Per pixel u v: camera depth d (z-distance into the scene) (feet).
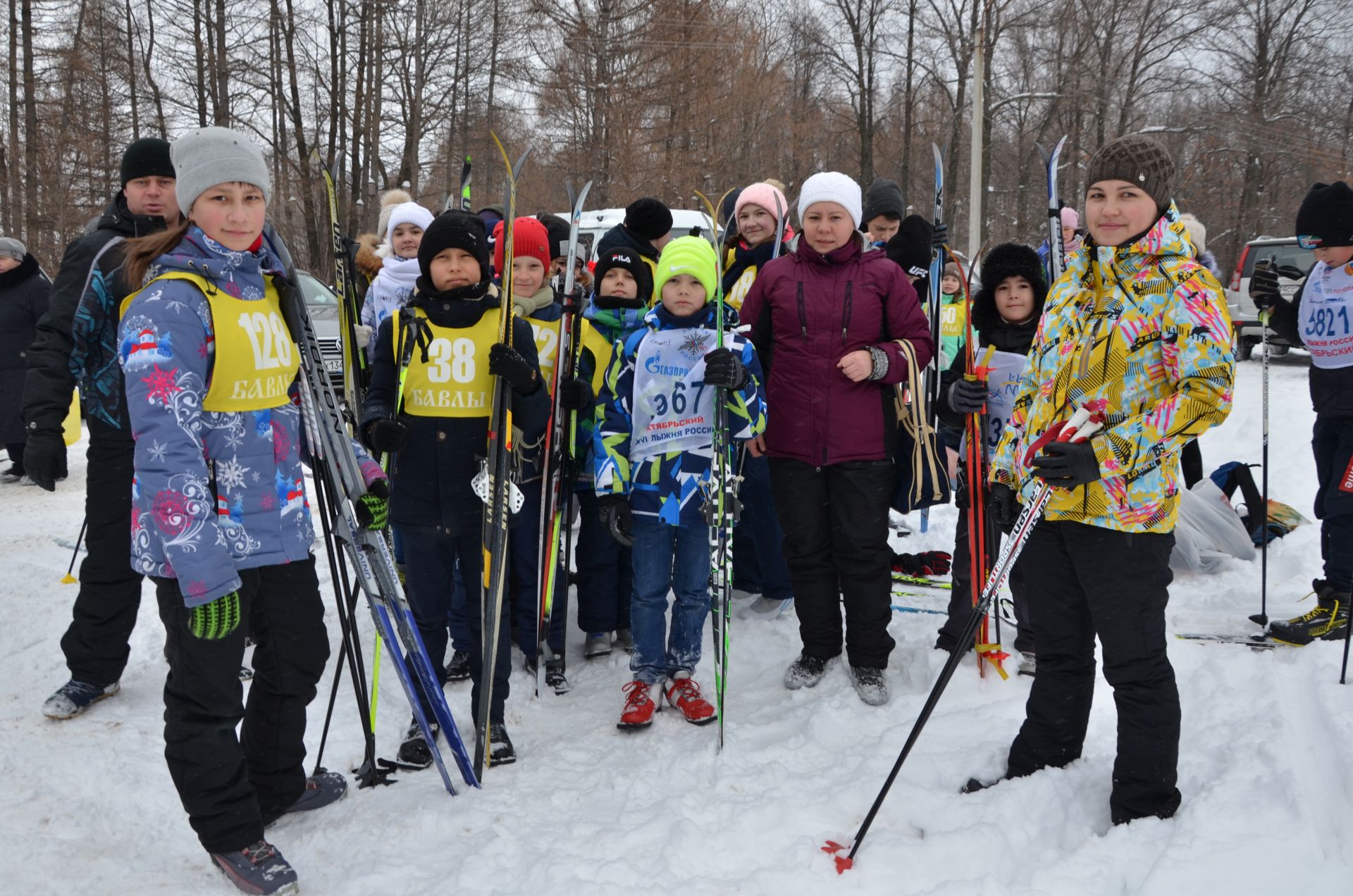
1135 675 8.06
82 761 9.87
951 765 9.45
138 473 6.94
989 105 94.02
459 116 94.17
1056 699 8.89
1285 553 16.66
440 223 9.81
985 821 8.25
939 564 16.52
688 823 8.45
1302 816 7.80
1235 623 13.43
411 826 8.71
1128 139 7.75
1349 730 9.12
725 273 14.74
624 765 9.96
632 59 71.51
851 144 112.88
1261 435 26.89
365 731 9.55
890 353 10.91
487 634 9.53
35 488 23.32
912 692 11.53
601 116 71.26
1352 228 12.77
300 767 8.69
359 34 76.95
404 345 9.78
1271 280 14.01
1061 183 95.91
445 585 10.27
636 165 71.56
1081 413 7.80
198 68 71.41
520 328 10.13
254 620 8.15
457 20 78.84
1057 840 8.30
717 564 10.27
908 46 101.24
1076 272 8.33
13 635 13.44
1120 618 8.00
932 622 13.88
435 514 9.93
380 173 78.84
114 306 10.14
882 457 11.32
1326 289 13.14
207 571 6.89
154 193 10.87
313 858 8.38
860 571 11.35
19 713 11.08
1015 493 8.83
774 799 8.89
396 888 7.79
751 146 79.30
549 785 9.52
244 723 8.50
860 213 11.28
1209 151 97.14
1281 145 93.40
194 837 8.78
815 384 11.23
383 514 8.71
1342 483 12.57
